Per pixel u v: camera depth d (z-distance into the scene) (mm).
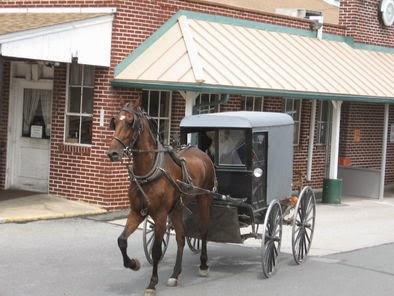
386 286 9578
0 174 16031
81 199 14766
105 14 14250
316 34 19656
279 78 15719
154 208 8477
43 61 14352
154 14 15164
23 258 10148
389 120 23031
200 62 14328
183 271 10023
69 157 14922
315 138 20422
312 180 20312
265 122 10172
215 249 11812
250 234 9977
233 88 14133
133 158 8453
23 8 15922
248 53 16000
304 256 11008
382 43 21953
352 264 10953
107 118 14445
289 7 27234
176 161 8859
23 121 15930
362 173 20328
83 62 13922
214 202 9734
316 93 16312
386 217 16594
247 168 9844
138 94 14945
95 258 10430
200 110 16359
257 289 9109
